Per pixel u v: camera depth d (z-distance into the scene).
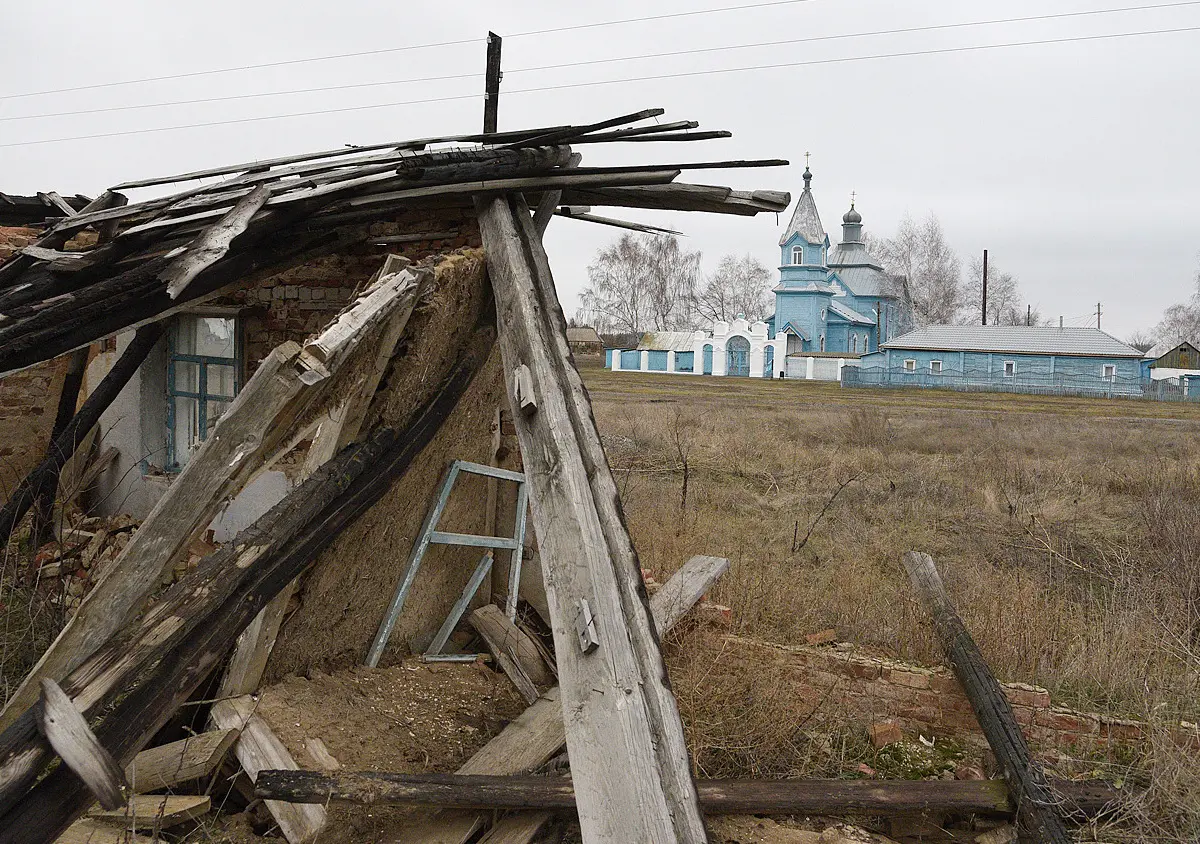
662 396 38.47
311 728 4.59
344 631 5.39
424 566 6.03
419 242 6.29
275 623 4.74
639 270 83.19
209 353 7.19
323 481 4.57
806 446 20.16
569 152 6.32
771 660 6.14
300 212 5.43
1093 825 4.43
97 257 5.68
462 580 6.48
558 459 4.29
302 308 6.66
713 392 42.59
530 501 4.37
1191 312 89.94
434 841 4.06
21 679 5.32
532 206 6.41
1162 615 7.12
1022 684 5.65
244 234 5.27
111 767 2.85
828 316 70.00
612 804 3.12
